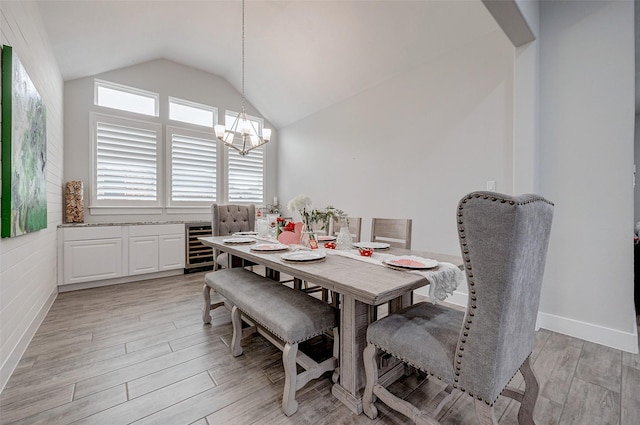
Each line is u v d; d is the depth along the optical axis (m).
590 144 2.13
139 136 3.96
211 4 3.08
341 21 3.01
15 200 1.65
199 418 1.34
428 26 2.72
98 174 3.67
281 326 1.40
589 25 2.12
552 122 2.28
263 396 1.50
